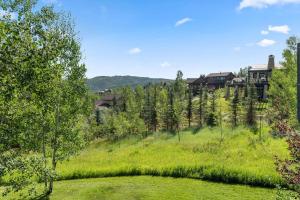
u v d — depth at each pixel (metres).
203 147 47.12
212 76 165.00
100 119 115.88
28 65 12.53
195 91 148.12
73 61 28.03
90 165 43.09
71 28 27.61
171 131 78.81
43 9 23.83
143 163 41.81
